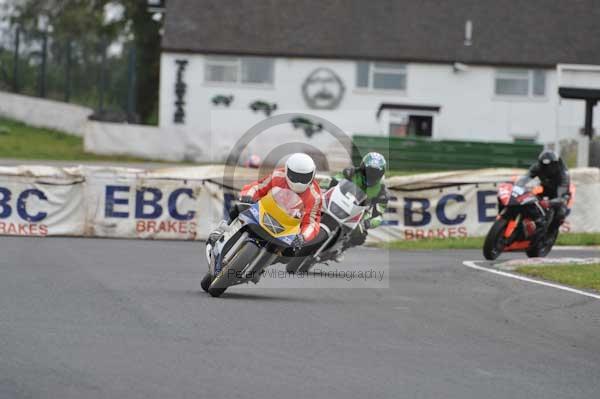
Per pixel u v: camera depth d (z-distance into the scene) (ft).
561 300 125.90
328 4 520.42
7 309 99.81
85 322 94.17
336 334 94.68
